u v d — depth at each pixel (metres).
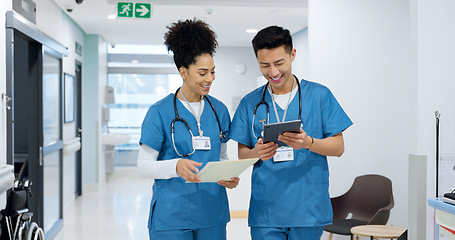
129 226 5.94
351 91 4.12
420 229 2.83
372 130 4.14
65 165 6.71
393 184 4.18
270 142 2.06
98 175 8.77
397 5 4.12
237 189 6.09
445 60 2.83
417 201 2.83
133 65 10.50
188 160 2.07
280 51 2.11
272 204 2.27
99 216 6.54
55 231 5.41
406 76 4.14
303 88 2.33
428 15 2.82
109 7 6.43
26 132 4.96
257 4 6.27
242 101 2.43
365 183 4.07
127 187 9.16
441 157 2.82
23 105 4.96
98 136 8.76
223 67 10.42
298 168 2.26
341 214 4.10
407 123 4.16
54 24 6.07
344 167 4.15
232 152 5.72
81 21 7.46
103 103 9.44
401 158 4.18
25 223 3.41
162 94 10.66
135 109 10.60
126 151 10.54
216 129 2.33
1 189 3.18
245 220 5.96
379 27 4.12
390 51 4.13
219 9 6.52
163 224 2.23
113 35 8.94
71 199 7.26
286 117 2.29
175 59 2.19
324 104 2.30
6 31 3.82
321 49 4.09
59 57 5.88
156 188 2.28
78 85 8.36
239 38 9.16
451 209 2.34
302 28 8.21
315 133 2.29
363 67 4.12
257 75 10.46
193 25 2.15
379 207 3.98
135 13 6.06
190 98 2.31
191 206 2.24
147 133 2.23
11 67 3.82
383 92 4.14
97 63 8.73
